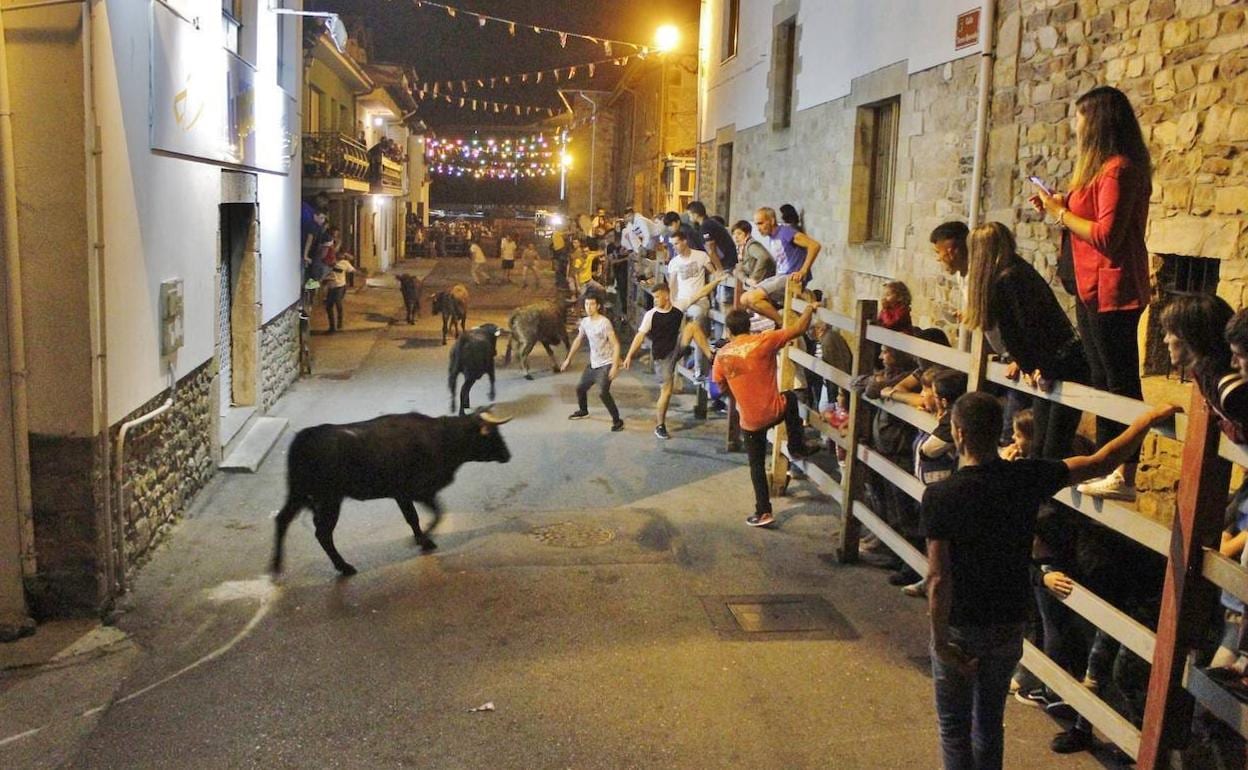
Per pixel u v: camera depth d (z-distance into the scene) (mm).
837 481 6953
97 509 5414
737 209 15859
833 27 11312
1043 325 4320
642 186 28766
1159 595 4332
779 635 5324
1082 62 6461
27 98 5070
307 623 5430
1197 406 3199
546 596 5816
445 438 6465
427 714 4477
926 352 5316
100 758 4113
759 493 7090
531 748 4215
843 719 4484
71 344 5277
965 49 8023
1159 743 3357
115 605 5641
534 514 7355
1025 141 7141
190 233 7238
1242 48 5086
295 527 7008
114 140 5535
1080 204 4199
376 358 14477
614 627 5406
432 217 55406
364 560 6383
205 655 5051
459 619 5492
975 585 3383
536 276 27500
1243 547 3434
